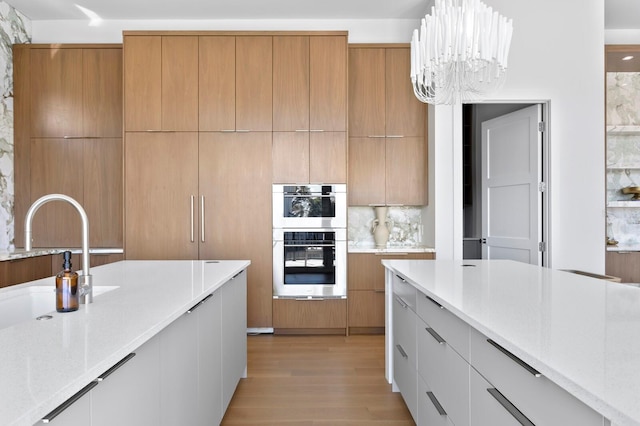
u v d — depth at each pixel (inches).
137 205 162.2
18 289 72.1
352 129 174.2
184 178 162.4
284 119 162.9
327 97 163.0
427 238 177.0
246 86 162.4
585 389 29.6
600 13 158.7
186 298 64.8
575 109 158.9
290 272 163.6
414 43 97.7
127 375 44.4
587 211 158.4
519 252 169.3
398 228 187.9
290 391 109.3
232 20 181.3
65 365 35.8
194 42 161.9
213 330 82.1
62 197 60.6
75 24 181.8
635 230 201.5
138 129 161.9
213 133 162.6
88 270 61.8
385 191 175.2
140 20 181.5
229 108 162.4
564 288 71.2
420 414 82.0
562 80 158.6
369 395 106.7
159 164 162.2
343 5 169.2
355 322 163.9
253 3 167.2
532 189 163.3
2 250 162.9
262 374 121.3
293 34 162.2
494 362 47.5
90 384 35.7
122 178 171.0
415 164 175.0
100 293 71.3
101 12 174.4
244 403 102.2
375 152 174.6
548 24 158.6
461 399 58.5
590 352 38.0
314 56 162.6
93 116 171.8
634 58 179.5
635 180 202.2
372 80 173.8
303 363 130.7
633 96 201.9
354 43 174.9
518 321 49.2
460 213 165.0
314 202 163.3
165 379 56.2
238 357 108.1
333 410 98.4
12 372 34.2
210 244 162.9
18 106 171.2
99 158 172.2
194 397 69.6
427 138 174.6
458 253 164.7
